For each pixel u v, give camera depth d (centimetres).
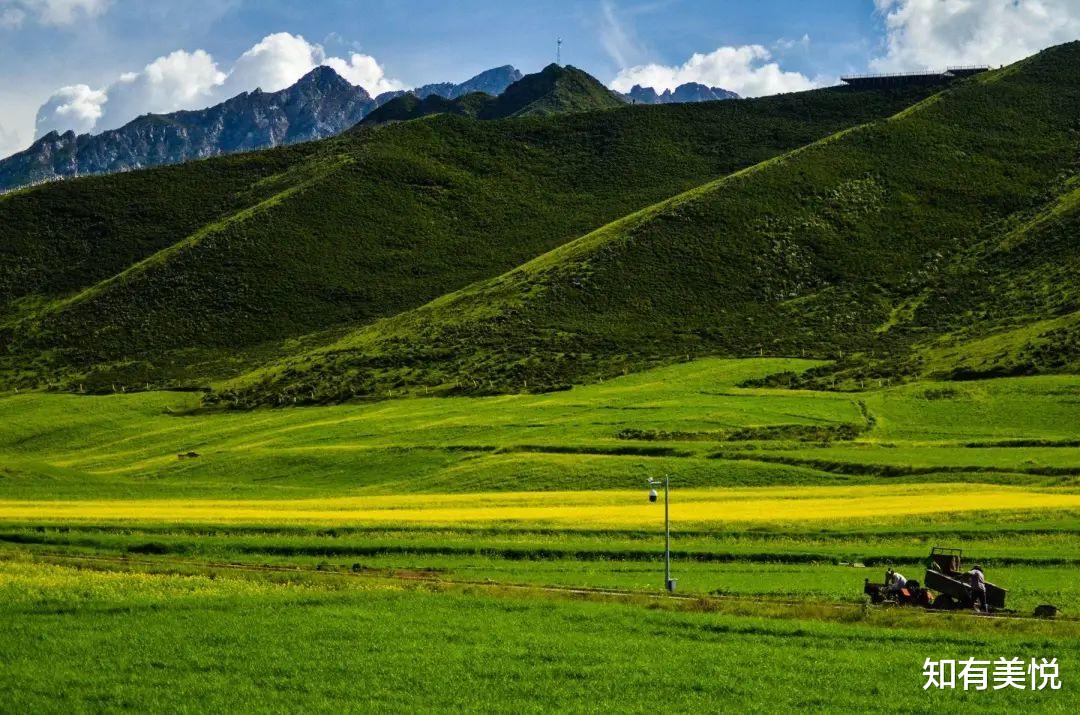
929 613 3759
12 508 7219
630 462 9338
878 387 12725
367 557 5400
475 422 11825
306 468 10444
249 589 4275
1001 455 8956
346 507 7419
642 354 15325
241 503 7762
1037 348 13062
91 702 2784
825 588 4459
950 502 6788
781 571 4975
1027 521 5981
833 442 9931
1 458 12900
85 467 11819
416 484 9444
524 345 15812
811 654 3225
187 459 11094
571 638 3412
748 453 9431
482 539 5753
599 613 3769
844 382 13212
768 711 2709
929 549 5422
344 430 12181
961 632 3484
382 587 4378
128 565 4962
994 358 13150
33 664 3127
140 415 14662
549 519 6369
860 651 3256
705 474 8856
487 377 14638
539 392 13625
